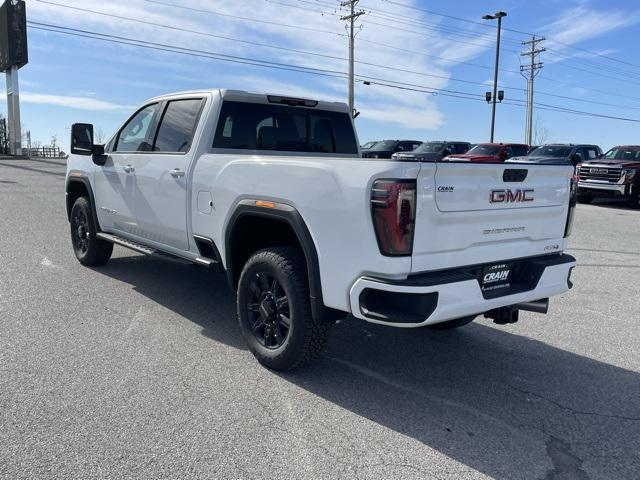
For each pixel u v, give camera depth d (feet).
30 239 28.14
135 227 18.85
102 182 20.52
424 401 12.23
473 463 9.89
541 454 10.27
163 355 14.10
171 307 18.03
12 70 135.64
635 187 54.65
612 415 11.86
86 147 20.27
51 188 53.93
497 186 11.84
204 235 15.31
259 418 11.14
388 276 10.62
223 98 16.06
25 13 133.28
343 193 11.12
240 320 14.08
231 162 14.06
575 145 69.31
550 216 13.39
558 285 13.47
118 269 22.79
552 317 18.63
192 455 9.75
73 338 14.98
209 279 21.66
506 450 10.35
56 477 8.97
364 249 10.84
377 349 15.29
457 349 15.48
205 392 12.16
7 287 19.57
